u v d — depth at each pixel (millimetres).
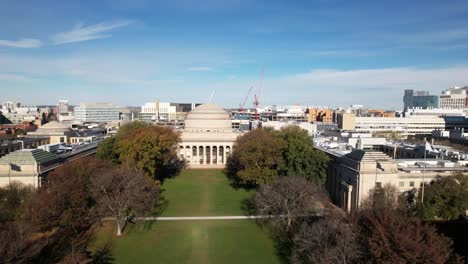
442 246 52906
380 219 58594
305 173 110875
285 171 117625
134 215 91500
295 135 121562
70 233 76188
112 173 88562
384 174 95062
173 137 149250
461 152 133500
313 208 85375
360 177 94125
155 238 81812
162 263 69250
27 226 63406
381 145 161375
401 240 50750
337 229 62594
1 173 90625
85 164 97062
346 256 55188
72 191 78875
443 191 90500
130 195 83938
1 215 75000
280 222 86562
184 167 179750
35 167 92812
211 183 142250
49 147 127438
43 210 71500
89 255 70312
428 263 48281
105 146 126375
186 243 79188
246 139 138625
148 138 120875
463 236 81062
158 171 147750
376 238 53344
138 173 96250
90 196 85875
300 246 65125
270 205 86688
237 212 102125
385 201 80750
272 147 115875
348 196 99125
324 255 55594
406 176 97125
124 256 72125
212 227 89562
